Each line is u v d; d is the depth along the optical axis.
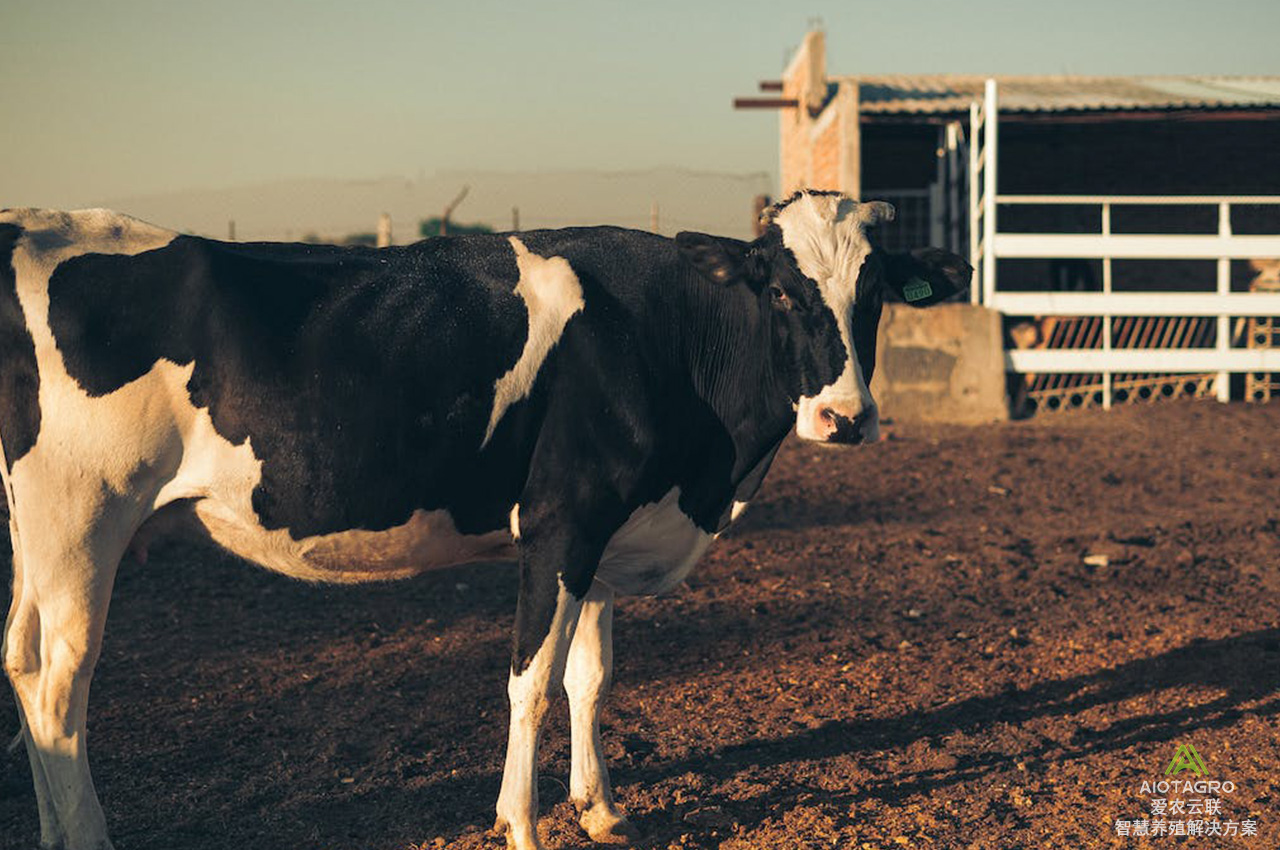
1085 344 15.52
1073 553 8.61
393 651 6.53
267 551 4.14
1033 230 18.03
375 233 18.56
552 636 4.17
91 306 3.89
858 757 5.22
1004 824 4.57
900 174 18.70
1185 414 13.40
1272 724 5.55
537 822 4.27
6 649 4.14
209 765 5.07
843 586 7.84
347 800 4.77
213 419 3.96
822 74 18.16
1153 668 6.33
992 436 12.55
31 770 4.62
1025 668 6.38
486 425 4.11
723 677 6.22
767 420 4.45
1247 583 7.86
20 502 3.95
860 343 4.19
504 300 4.18
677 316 4.41
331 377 3.96
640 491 4.30
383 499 4.06
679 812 4.68
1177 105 14.37
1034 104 14.92
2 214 3.96
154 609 7.06
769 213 4.31
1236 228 18.06
